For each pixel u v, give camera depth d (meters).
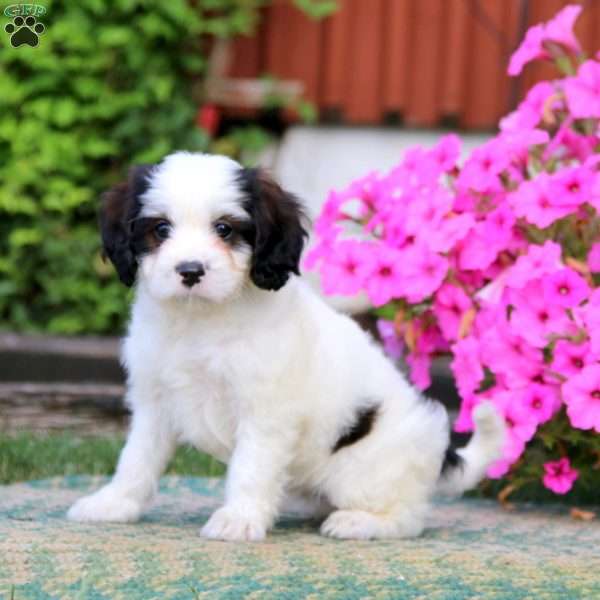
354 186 7.18
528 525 6.19
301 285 5.93
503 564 4.94
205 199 5.34
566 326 6.36
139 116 11.71
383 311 7.20
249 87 12.20
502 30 12.03
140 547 4.96
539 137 6.81
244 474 5.48
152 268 5.36
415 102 12.29
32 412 9.25
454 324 6.85
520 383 6.38
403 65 12.28
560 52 7.39
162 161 5.71
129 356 5.72
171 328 5.51
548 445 6.54
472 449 6.25
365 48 12.33
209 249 5.26
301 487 5.85
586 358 6.22
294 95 12.23
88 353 10.09
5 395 9.34
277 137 12.51
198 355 5.48
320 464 5.75
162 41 11.89
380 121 12.36
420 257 6.72
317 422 5.63
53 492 6.57
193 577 4.51
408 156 7.24
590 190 6.48
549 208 6.50
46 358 10.10
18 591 4.27
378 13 12.28
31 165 11.50
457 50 12.16
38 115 11.47
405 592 4.43
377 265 6.81
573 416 6.11
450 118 12.21
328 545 5.31
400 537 5.70
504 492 6.82
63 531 5.27
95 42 11.60
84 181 11.78
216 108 12.35
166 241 5.37
